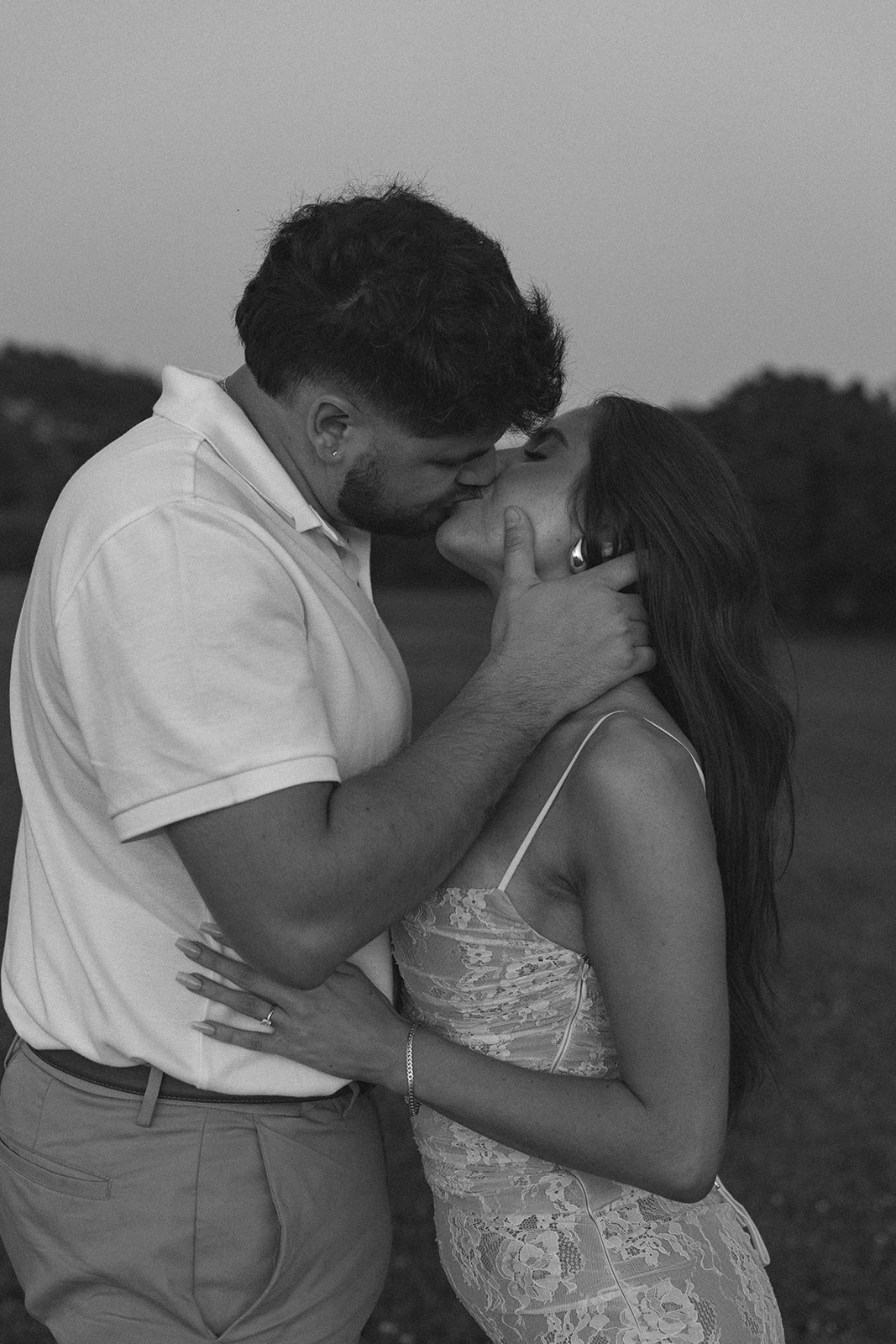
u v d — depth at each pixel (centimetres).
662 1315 184
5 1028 483
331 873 159
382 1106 463
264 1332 184
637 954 176
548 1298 187
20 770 193
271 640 164
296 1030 180
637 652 190
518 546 197
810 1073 532
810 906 819
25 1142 189
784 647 225
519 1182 192
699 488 200
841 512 3844
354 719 186
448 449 185
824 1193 427
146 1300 183
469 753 175
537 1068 192
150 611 161
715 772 200
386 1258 204
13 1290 339
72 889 184
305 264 178
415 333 173
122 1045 180
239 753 158
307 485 191
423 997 198
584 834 181
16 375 4469
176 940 178
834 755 1570
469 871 191
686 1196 178
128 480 171
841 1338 345
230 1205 181
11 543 3416
